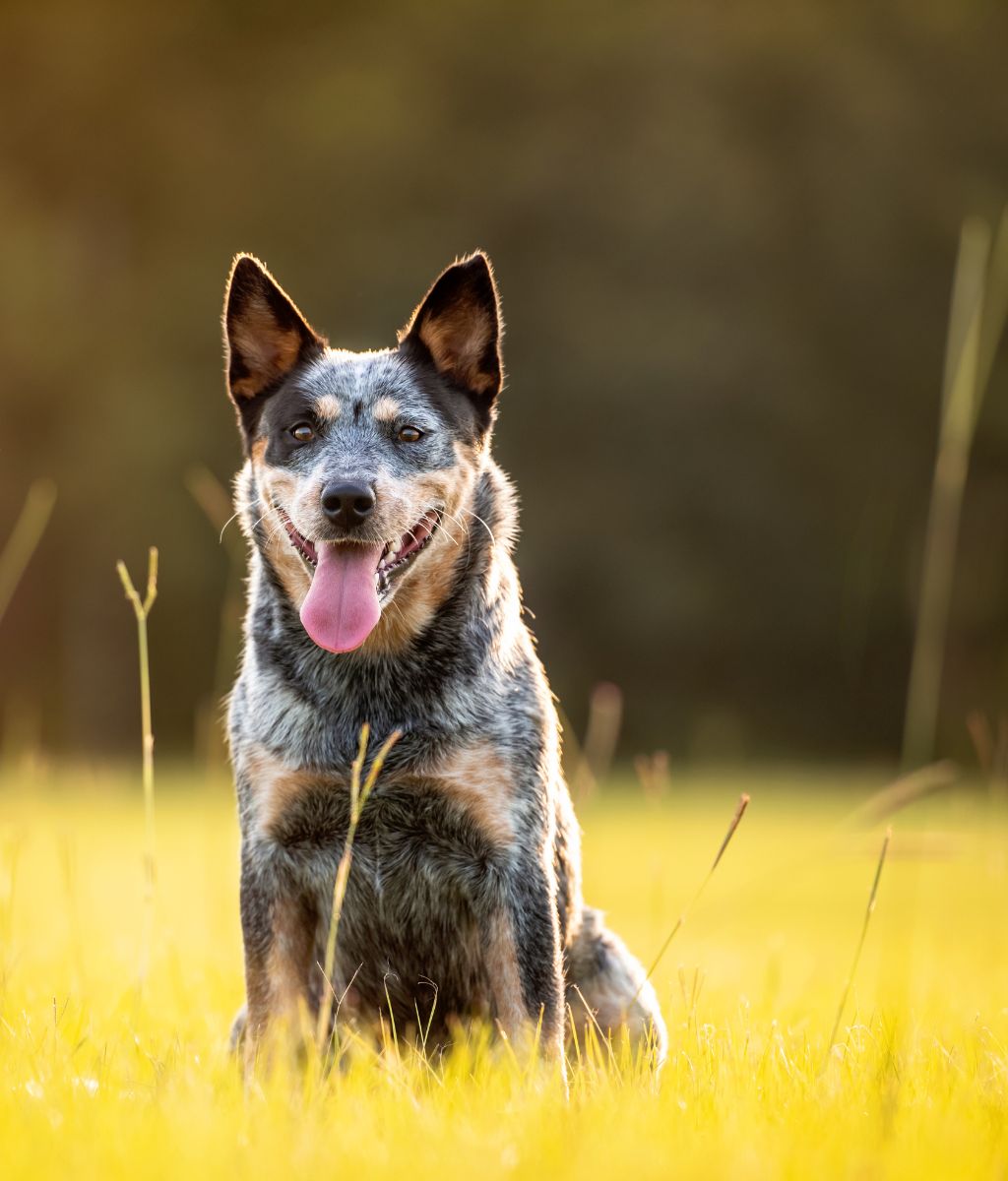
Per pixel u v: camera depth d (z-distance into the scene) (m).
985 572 30.56
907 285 31.52
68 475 30.52
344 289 30.58
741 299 30.36
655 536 30.20
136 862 13.30
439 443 5.80
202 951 7.58
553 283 30.31
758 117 31.28
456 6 32.41
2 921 6.18
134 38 33.53
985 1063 4.77
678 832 16.95
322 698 5.34
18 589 31.02
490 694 5.37
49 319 31.41
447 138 31.84
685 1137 3.82
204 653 31.00
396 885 5.41
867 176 31.00
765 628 31.31
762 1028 5.56
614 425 30.28
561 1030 5.19
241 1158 3.55
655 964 4.99
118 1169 3.49
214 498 6.53
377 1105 4.15
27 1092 4.24
